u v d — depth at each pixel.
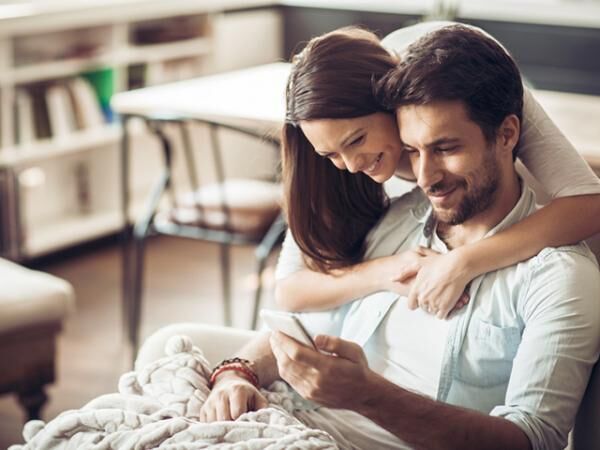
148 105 3.67
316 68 1.75
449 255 1.79
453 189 1.69
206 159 6.06
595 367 1.77
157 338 2.05
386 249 1.98
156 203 3.85
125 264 4.03
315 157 1.94
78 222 5.36
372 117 1.74
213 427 1.65
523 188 1.82
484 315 1.76
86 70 5.28
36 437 1.73
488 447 1.62
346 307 1.98
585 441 1.81
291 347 1.66
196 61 6.04
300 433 1.64
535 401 1.64
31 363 3.17
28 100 5.00
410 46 1.69
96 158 5.56
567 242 1.76
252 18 6.29
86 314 4.48
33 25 4.70
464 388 1.79
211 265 5.20
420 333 1.84
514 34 5.94
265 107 3.58
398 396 1.64
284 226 3.69
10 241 4.82
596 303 1.68
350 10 6.31
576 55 5.81
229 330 2.09
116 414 1.71
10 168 4.78
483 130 1.66
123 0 5.21
